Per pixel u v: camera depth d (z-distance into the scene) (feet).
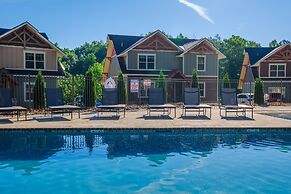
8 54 73.67
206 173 21.29
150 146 29.12
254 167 22.66
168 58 94.32
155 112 55.11
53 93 46.29
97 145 29.35
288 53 107.45
